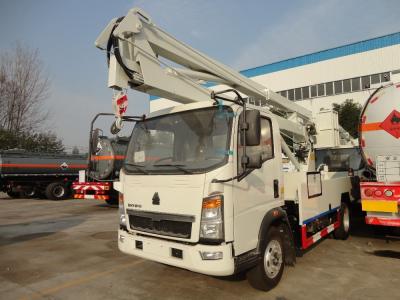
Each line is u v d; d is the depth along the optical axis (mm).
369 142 6508
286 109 7719
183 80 5156
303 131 7738
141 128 4785
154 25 4840
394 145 6203
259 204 4332
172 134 4383
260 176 4398
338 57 25719
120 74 4438
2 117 31562
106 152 12906
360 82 24797
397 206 5570
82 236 8211
